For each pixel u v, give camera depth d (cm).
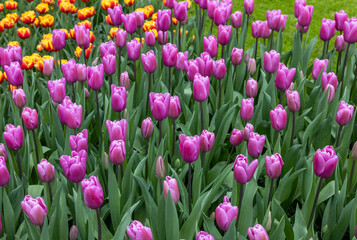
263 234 191
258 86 405
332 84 328
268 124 343
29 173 301
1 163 223
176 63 351
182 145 232
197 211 229
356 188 301
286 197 292
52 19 516
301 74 389
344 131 325
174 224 221
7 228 244
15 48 334
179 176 275
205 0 444
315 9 853
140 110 321
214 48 339
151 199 237
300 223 252
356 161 294
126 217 221
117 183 269
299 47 418
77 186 231
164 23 387
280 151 303
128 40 490
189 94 384
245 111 279
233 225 205
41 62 405
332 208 266
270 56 332
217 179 271
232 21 431
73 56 487
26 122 269
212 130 321
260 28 408
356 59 424
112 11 395
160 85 375
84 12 490
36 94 414
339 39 408
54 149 334
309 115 366
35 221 204
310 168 281
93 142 366
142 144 338
